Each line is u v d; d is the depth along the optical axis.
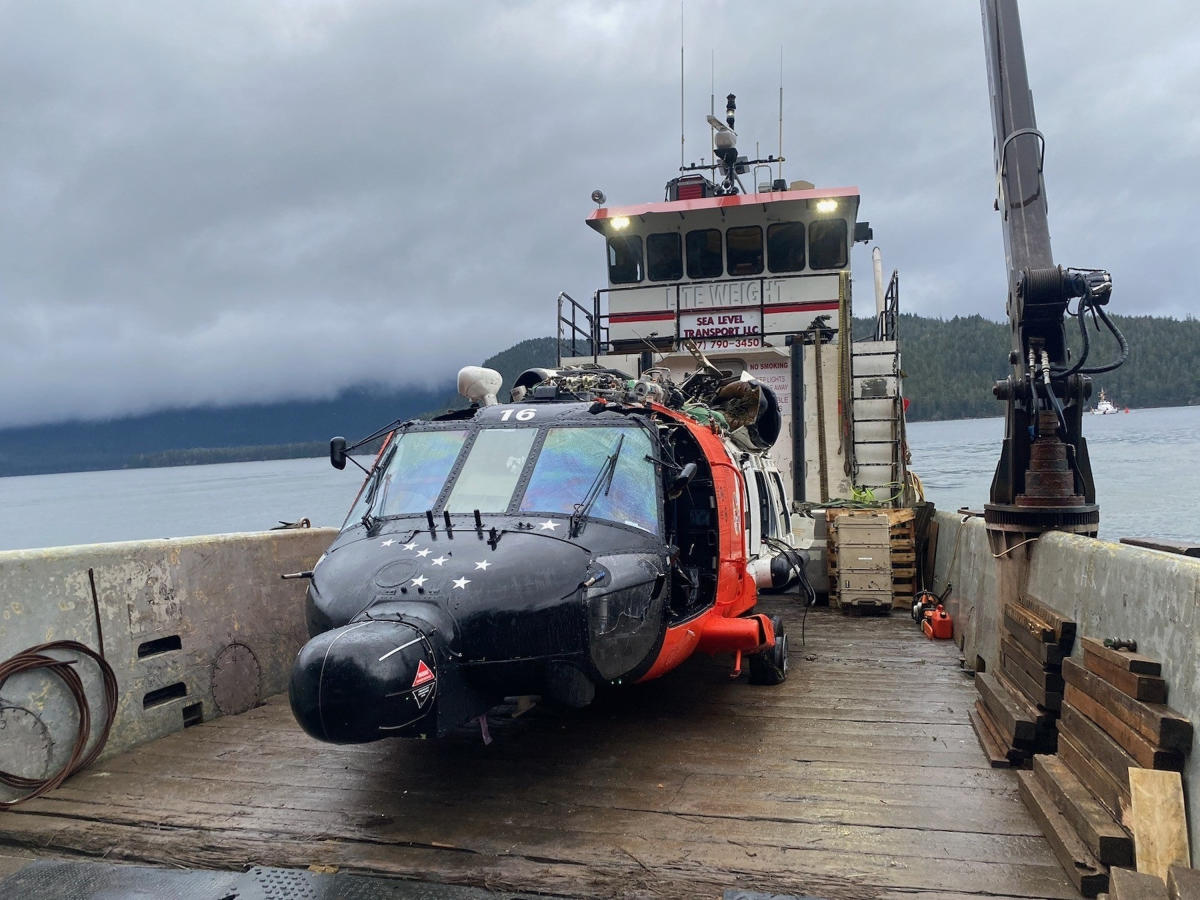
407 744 5.52
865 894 3.49
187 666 5.92
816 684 6.93
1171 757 3.30
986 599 6.95
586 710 6.22
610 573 4.68
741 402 8.34
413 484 5.41
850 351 12.49
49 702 4.92
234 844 4.08
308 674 3.76
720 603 6.19
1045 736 4.75
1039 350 5.43
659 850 3.94
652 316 15.21
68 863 3.97
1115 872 3.15
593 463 5.33
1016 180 5.62
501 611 4.28
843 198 13.99
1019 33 5.85
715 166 16.30
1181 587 3.42
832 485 12.67
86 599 5.24
